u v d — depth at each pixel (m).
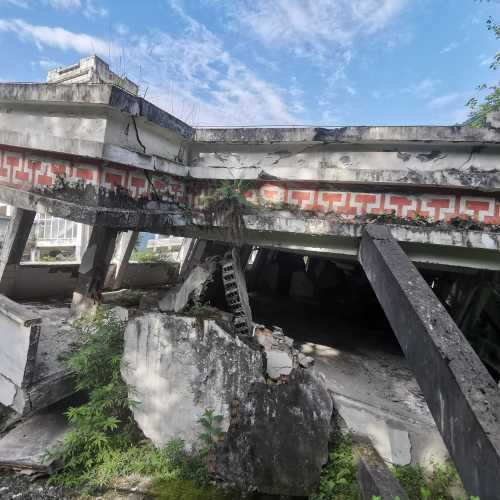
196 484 4.02
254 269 10.24
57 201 3.96
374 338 7.23
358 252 4.28
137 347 4.48
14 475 4.17
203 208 4.96
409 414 4.45
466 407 2.06
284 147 4.48
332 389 4.80
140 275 8.25
